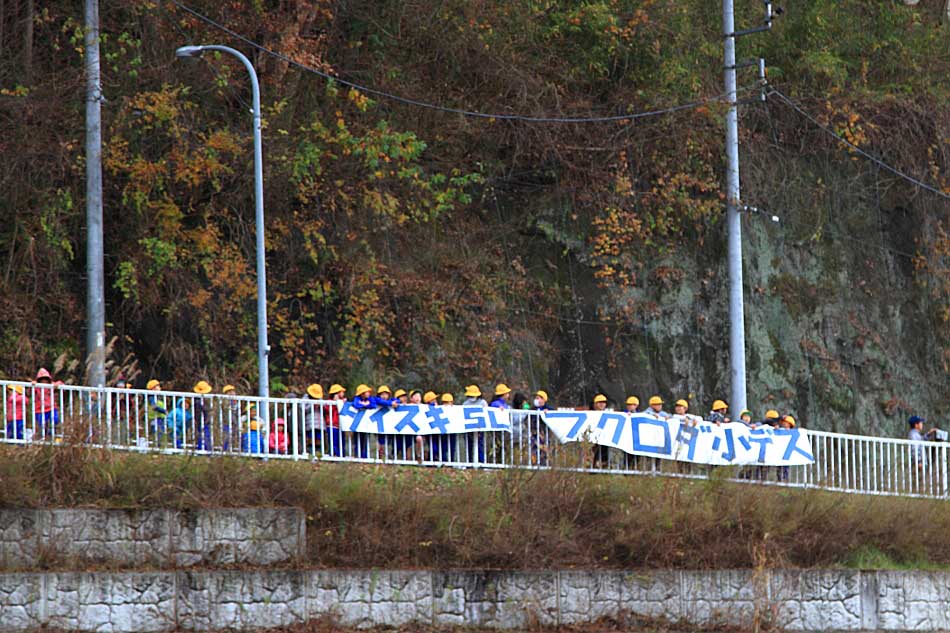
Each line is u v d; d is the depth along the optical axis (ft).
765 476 304.50
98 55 305.53
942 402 453.99
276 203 356.38
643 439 290.35
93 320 293.43
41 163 334.24
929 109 480.23
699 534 264.72
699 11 447.42
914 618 279.90
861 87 474.90
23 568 213.66
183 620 216.74
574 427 285.64
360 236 367.45
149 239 333.62
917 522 295.89
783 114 447.01
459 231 386.93
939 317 461.78
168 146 345.72
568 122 406.62
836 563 277.44
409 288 369.30
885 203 459.73
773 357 413.59
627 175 407.85
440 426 275.59
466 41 398.83
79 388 241.14
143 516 223.10
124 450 240.73
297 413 266.57
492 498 256.52
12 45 345.51
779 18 463.83
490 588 239.30
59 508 219.00
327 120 373.81
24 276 330.54
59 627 208.95
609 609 247.70
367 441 269.23
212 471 237.04
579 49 415.44
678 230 408.05
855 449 317.42
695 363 399.85
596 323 389.19
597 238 397.19
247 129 361.51
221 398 252.21
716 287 409.90
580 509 260.42
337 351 355.97
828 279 435.94
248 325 345.92
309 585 225.76
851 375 431.84
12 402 238.68
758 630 256.52
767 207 428.97
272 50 363.76
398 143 357.61
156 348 336.29
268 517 230.89
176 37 357.20
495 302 379.55
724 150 426.51
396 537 241.55
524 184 399.85
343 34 389.60
